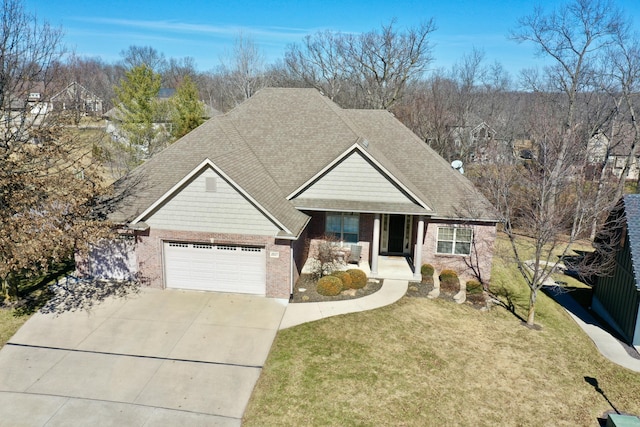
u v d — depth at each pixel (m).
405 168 21.81
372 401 11.69
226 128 22.45
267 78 71.06
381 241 22.59
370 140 23.14
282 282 17.52
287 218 17.75
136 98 34.09
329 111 23.31
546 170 16.81
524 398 12.23
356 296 18.12
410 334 15.30
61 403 11.30
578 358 14.61
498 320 17.00
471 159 41.91
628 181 48.56
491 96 56.03
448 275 19.61
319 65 59.31
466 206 20.03
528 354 14.60
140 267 18.14
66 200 15.84
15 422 10.59
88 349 13.73
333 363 13.34
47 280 18.66
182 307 16.67
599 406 12.12
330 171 19.55
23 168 16.81
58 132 17.83
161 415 10.98
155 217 17.53
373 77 53.50
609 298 18.16
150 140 34.75
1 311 15.91
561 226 17.45
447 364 13.62
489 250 20.16
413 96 52.97
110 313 16.03
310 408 11.34
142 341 14.26
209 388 12.05
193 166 19.92
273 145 22.19
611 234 17.48
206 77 104.00
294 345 14.27
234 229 17.28
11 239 14.38
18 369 12.63
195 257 17.95
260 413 11.13
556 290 21.55
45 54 22.27
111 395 11.66
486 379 12.99
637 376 13.79
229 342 14.35
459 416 11.31
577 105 35.69
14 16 26.81
